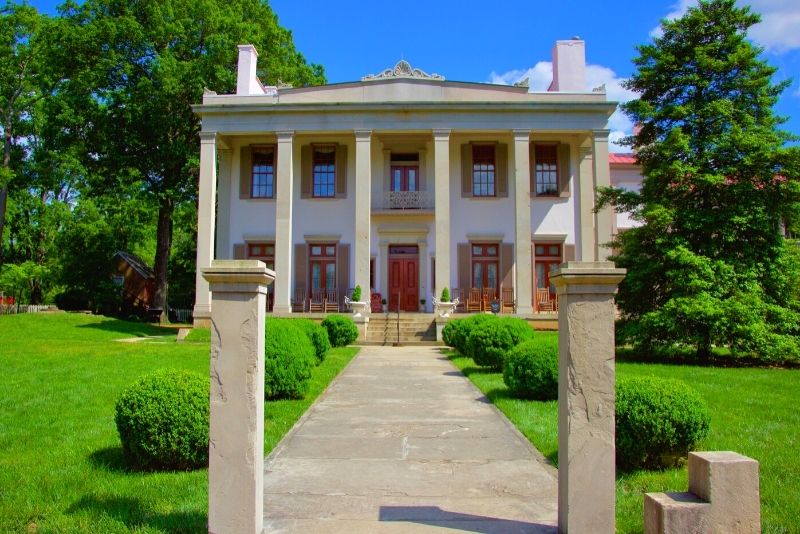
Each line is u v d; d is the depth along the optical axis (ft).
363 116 76.74
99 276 111.34
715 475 11.16
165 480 16.34
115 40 85.71
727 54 49.83
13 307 96.68
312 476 17.16
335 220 83.10
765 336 44.11
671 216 46.96
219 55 86.99
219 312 12.46
